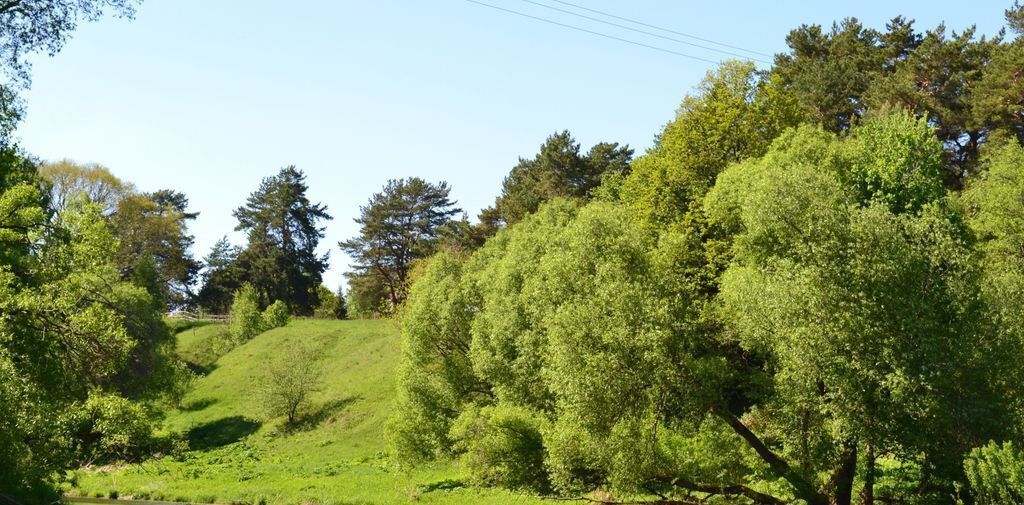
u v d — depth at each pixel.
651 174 44.72
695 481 22.91
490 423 27.83
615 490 22.34
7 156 20.55
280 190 109.12
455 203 100.25
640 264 27.41
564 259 29.11
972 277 22.39
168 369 50.50
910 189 33.12
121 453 23.64
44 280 20.95
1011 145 40.03
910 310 20.34
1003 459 17.67
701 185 41.59
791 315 21.23
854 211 22.59
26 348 20.48
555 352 23.67
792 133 37.53
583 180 76.12
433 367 42.97
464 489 37.84
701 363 23.02
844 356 20.20
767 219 24.44
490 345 35.78
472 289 42.75
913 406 19.36
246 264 107.50
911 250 21.61
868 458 21.78
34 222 20.50
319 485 41.78
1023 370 21.00
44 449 20.41
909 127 35.50
